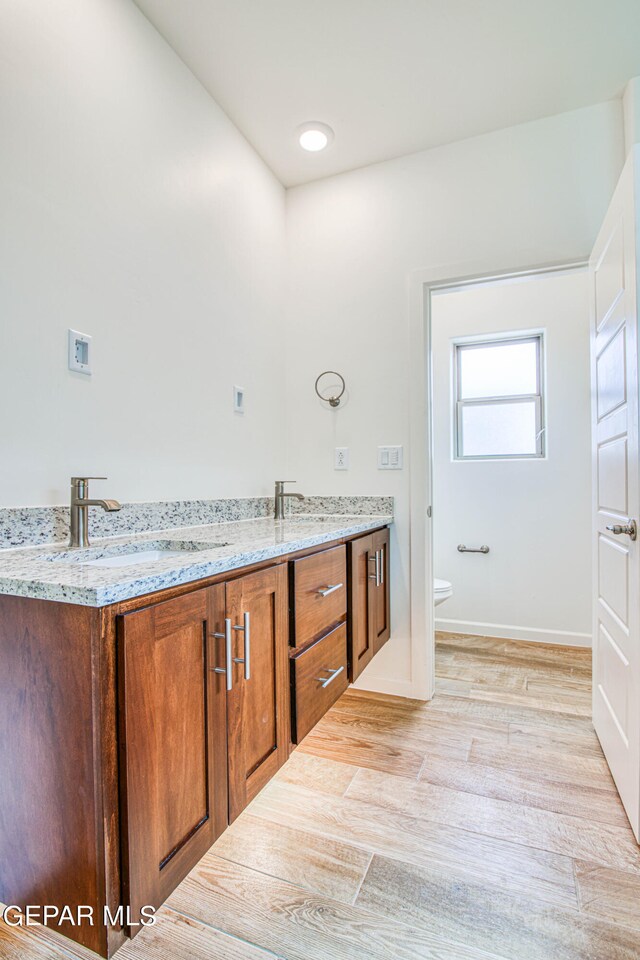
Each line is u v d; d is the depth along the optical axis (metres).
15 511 1.12
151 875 0.78
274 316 2.30
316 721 1.35
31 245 1.17
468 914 1.04
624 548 1.40
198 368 1.77
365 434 2.24
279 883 1.12
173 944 0.97
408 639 2.12
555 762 1.60
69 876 0.76
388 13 1.51
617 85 1.80
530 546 2.87
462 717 1.92
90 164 1.33
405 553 2.14
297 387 2.38
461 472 3.01
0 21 1.10
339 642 1.53
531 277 2.05
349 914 1.04
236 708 1.01
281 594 1.19
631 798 1.29
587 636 2.74
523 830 1.29
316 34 1.58
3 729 0.82
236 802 1.00
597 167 1.88
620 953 0.95
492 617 2.94
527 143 1.98
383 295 2.21
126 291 1.45
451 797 1.42
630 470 1.33
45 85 1.20
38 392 1.19
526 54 1.66
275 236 2.31
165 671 0.82
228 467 1.94
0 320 1.10
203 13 1.51
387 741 1.73
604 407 1.64
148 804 0.78
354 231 2.27
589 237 1.89
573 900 1.07
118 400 1.42
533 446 2.95
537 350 2.96
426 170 2.14
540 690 2.16
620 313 1.42
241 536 1.40
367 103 1.88
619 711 1.45
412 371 2.15
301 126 2.00
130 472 1.47
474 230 2.05
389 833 1.27
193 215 1.75
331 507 2.29
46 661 0.76
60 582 0.74
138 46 1.50
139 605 0.77
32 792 0.79
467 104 1.88
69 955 0.93
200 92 1.78
